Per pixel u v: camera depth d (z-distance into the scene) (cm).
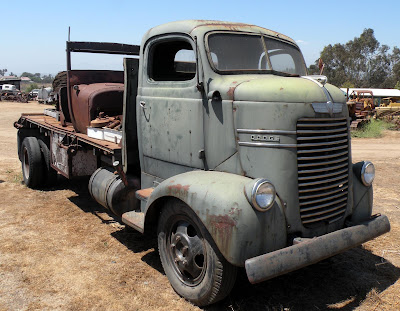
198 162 387
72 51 609
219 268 320
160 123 427
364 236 356
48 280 391
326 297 370
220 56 385
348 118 381
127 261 437
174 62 470
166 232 380
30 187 719
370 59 7081
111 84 604
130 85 466
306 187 342
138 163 487
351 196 385
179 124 403
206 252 330
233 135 354
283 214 329
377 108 2484
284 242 328
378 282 398
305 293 376
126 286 384
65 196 677
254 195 305
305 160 339
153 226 408
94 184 507
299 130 333
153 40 434
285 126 331
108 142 507
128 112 468
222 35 395
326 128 351
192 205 328
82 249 465
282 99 332
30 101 4388
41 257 441
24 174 741
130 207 474
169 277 377
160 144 431
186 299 357
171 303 355
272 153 334
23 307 344
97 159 599
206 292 333
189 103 390
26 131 756
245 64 396
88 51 624
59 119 711
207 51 378
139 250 466
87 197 675
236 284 387
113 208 468
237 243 302
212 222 312
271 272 297
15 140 1351
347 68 7100
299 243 316
